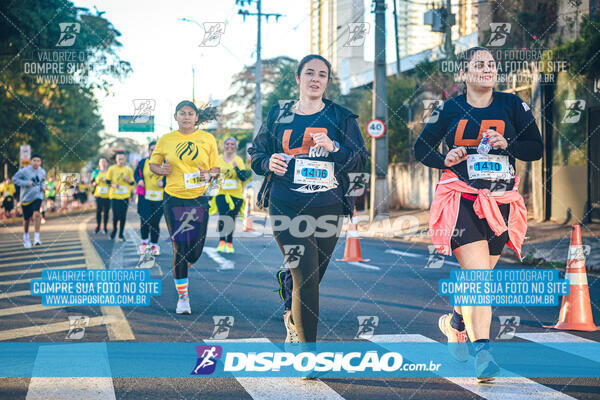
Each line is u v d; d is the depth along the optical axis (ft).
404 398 12.16
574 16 52.49
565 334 18.01
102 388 12.78
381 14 62.08
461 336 14.78
